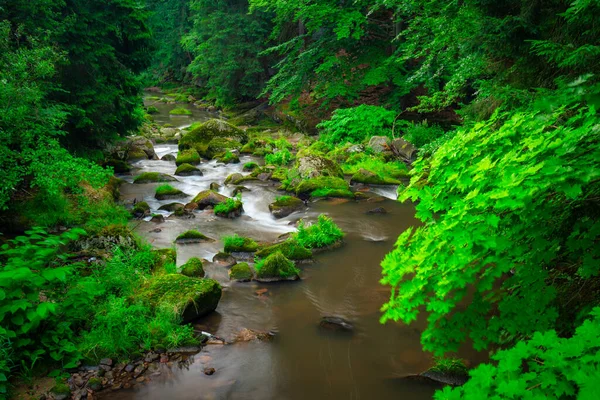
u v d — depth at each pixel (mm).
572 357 1864
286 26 26828
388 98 19359
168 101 36375
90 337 5043
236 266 7273
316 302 6414
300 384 4645
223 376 4754
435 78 14539
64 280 4719
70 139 12555
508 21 6965
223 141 18078
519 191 2436
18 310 4613
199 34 33531
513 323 2604
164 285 6074
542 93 5176
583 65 4922
